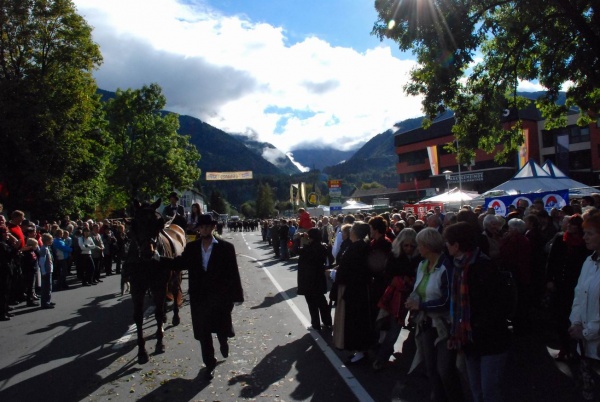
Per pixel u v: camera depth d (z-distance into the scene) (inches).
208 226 236.5
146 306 435.8
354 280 241.0
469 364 148.5
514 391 205.6
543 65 543.8
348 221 415.2
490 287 142.0
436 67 479.5
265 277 645.9
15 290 472.4
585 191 610.2
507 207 567.5
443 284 165.5
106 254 749.3
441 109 516.4
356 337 238.2
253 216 6742.1
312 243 321.1
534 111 2137.1
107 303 466.0
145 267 263.6
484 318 141.2
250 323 348.5
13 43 1122.0
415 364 181.2
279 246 999.6
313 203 1963.6
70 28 1178.6
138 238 261.9
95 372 243.4
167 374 236.2
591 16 476.1
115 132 1716.3
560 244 228.7
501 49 558.3
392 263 228.2
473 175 1802.4
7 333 346.9
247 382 222.5
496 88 561.6
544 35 519.2
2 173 1088.2
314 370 238.1
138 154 1704.0
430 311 166.4
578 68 510.3
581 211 383.2
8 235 421.7
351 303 240.7
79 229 629.3
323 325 334.0
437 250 170.1
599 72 485.7
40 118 1085.1
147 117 1750.7
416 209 858.1
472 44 481.4
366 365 243.6
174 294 348.5
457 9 476.1
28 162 1082.1
